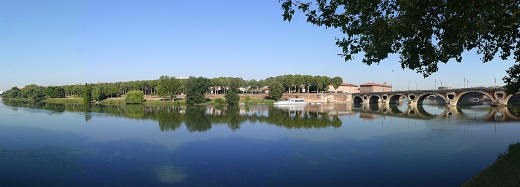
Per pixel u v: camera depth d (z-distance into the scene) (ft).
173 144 138.62
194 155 117.70
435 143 136.87
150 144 138.92
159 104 486.38
